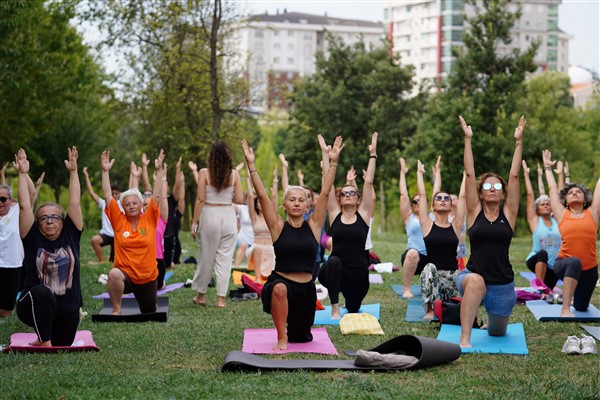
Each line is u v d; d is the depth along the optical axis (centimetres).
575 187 1130
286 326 896
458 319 1027
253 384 701
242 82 3234
